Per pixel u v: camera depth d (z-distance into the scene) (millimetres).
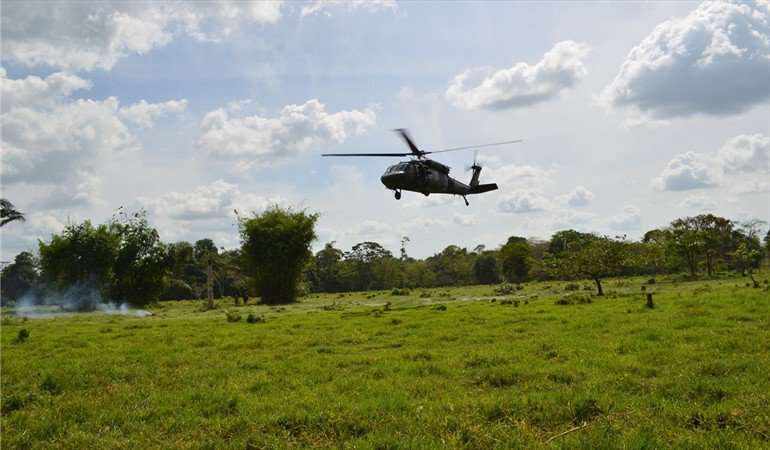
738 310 25438
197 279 98250
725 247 102812
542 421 10266
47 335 29109
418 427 9867
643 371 13789
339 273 121875
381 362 16953
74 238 60812
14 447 9875
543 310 32125
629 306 31641
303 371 16078
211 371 16375
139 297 63625
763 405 10273
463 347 19594
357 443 9047
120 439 10078
